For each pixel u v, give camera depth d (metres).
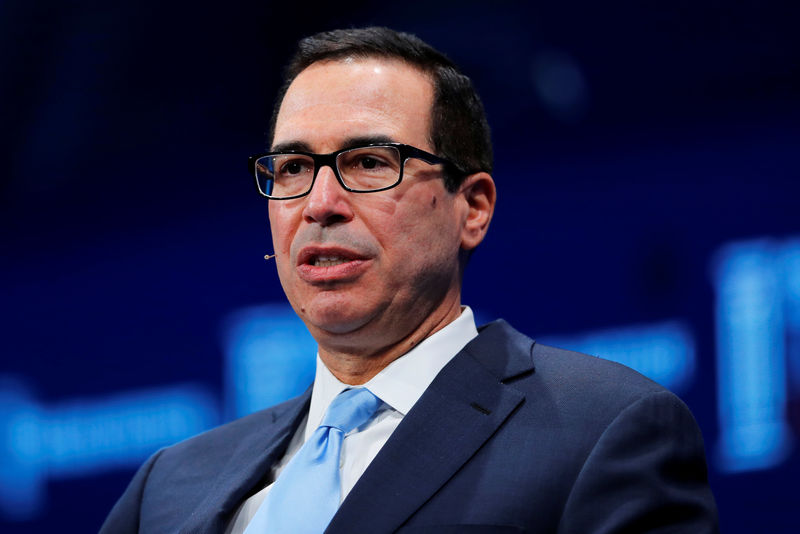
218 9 12.82
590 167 12.21
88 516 13.48
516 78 12.48
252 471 5.26
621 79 12.24
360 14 12.42
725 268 11.28
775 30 11.53
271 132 5.89
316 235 4.97
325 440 5.06
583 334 11.83
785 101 11.43
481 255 12.44
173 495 5.56
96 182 14.50
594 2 12.06
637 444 4.57
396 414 5.09
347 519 4.54
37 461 13.88
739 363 10.94
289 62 5.84
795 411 10.56
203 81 13.50
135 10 12.82
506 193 12.51
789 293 10.89
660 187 11.80
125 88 13.69
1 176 14.67
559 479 4.52
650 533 4.36
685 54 11.96
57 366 14.12
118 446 13.62
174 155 14.15
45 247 14.54
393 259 4.99
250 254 13.58
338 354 5.31
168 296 13.88
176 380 13.55
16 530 13.59
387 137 5.04
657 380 11.35
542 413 4.82
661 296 11.52
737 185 11.42
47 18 12.90
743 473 10.66
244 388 13.17
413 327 5.23
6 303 14.53
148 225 14.14
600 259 11.91
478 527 4.40
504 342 5.37
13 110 14.02
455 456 4.69
